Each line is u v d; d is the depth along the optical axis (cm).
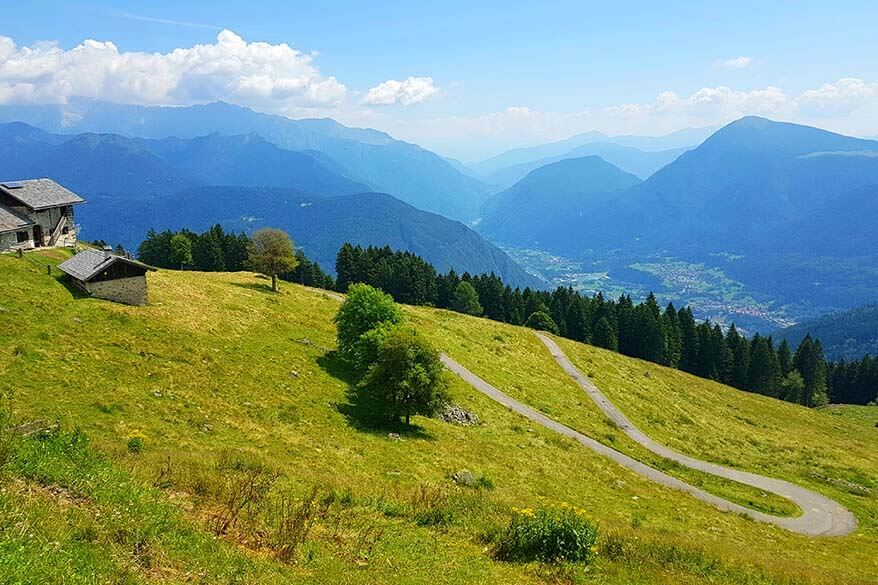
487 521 2325
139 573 1168
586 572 1891
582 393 8469
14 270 5344
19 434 1761
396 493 2742
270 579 1334
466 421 5950
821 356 15062
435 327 9538
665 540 2648
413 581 1570
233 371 5016
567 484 4584
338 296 11144
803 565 3033
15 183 6919
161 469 2027
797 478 6588
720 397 10662
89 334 4594
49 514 1264
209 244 14175
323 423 4600
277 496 2191
